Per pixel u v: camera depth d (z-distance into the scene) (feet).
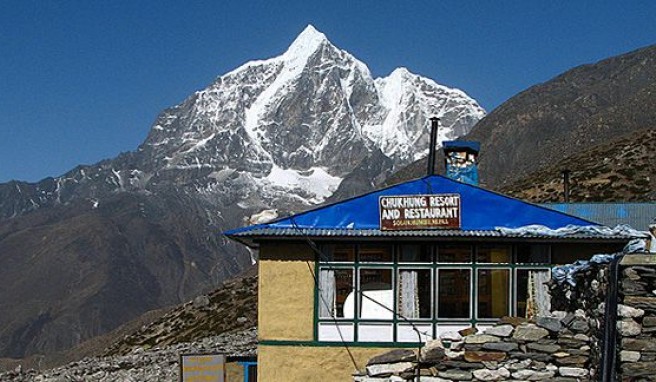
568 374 57.57
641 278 49.62
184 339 280.92
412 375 59.67
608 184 319.88
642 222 109.29
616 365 50.08
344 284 76.64
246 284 343.67
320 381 75.31
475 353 59.00
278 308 76.38
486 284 76.79
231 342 179.42
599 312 54.65
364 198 77.92
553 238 75.72
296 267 76.69
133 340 302.86
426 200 77.15
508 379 58.34
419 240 76.28
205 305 323.37
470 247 76.89
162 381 124.16
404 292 76.33
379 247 76.95
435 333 75.36
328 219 77.77
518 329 58.95
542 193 334.65
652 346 48.75
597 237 75.87
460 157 101.71
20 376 145.89
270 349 75.87
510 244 77.05
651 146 344.28
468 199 77.77
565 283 66.85
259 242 77.30
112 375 136.98
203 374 85.25
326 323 75.82
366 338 75.46
